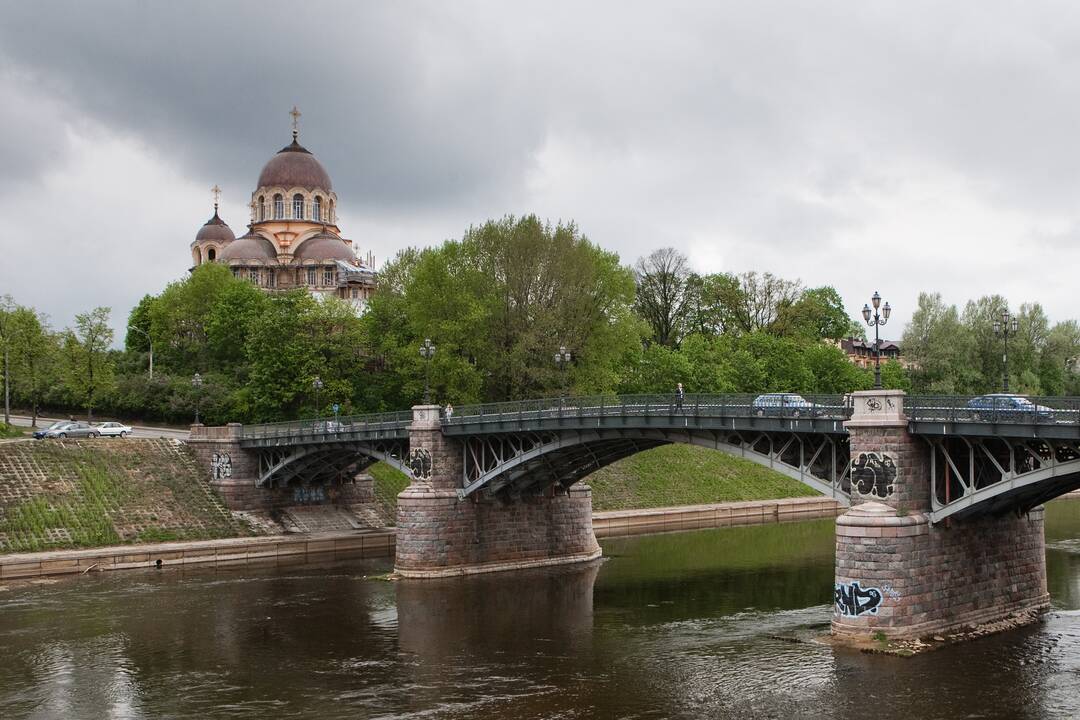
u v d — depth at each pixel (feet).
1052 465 126.41
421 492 206.80
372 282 467.93
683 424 168.55
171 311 410.31
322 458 250.37
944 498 142.61
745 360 347.56
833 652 136.36
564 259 282.97
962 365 321.73
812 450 159.74
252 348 310.65
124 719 118.42
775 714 114.32
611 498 301.22
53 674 137.08
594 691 125.49
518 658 142.31
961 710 113.50
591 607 175.42
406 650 147.84
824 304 460.96
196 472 261.44
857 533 138.41
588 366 289.53
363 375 304.50
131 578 209.67
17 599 186.70
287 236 479.41
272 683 132.05
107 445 261.24
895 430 137.49
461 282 276.82
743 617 163.53
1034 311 342.44
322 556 242.17
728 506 306.76
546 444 193.77
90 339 315.37
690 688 125.18
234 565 228.43
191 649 149.79
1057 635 142.92
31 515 226.38
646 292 410.72
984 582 149.69
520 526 219.61
